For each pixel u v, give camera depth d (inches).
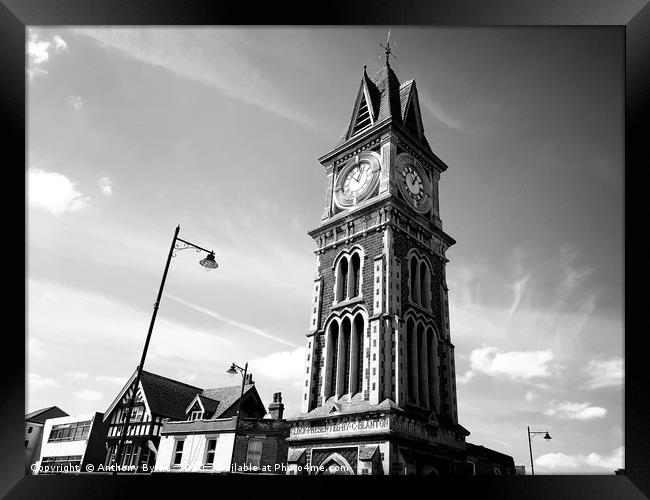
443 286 1375.5
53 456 1854.1
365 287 1224.2
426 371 1186.6
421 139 1555.1
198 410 1793.8
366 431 1018.7
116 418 1850.4
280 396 1642.5
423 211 1414.9
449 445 1146.0
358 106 1603.1
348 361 1196.5
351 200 1411.2
